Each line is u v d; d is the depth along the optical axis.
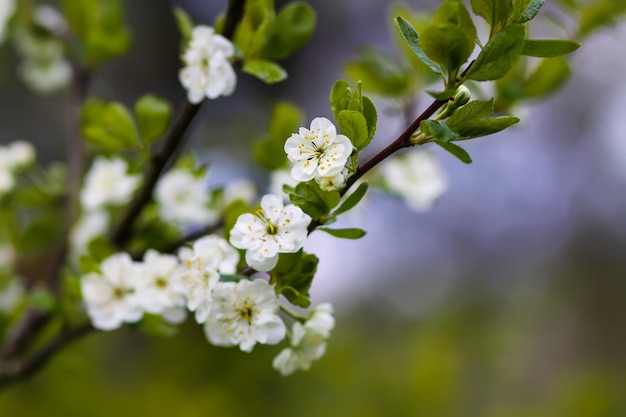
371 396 1.18
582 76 2.47
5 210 0.79
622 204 2.45
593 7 0.74
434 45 0.55
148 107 0.67
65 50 0.89
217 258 0.58
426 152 0.77
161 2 1.98
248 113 1.83
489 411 1.36
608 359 2.35
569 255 2.46
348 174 0.56
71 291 0.67
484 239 2.29
